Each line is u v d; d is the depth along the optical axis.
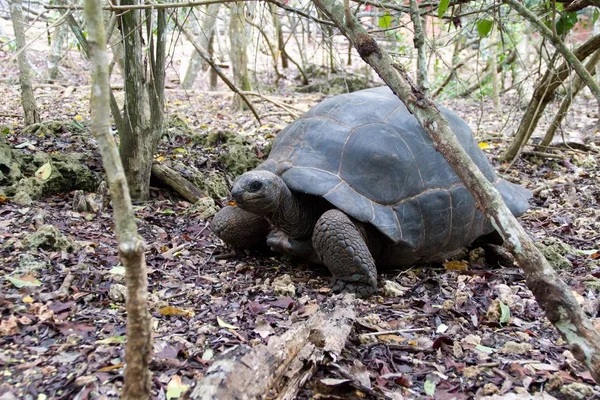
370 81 10.51
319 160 3.17
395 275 3.38
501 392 2.14
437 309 2.89
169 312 2.63
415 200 3.17
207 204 4.10
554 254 3.52
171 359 2.20
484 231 3.60
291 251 3.27
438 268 3.52
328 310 2.53
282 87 10.53
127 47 3.85
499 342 2.58
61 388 2.00
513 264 3.61
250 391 1.82
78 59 11.15
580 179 5.60
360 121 3.31
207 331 2.46
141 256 1.51
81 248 3.19
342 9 2.52
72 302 2.60
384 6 3.45
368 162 3.13
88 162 4.43
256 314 2.71
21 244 3.09
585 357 1.75
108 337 2.34
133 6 3.15
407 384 2.17
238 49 7.73
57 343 2.29
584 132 7.64
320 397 2.04
